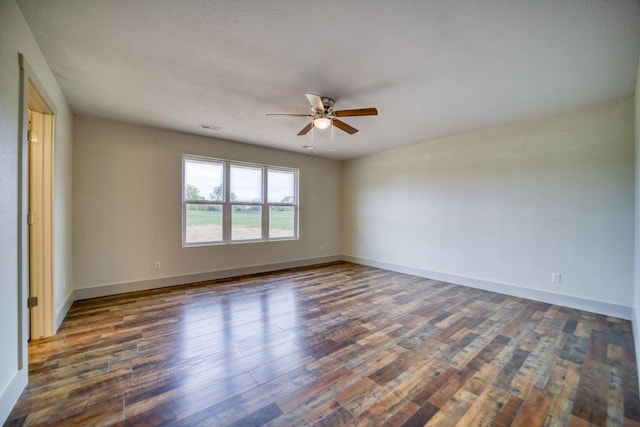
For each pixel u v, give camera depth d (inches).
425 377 78.4
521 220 151.5
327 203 249.1
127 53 87.8
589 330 109.0
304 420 62.1
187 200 177.6
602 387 73.9
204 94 117.9
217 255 187.9
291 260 225.8
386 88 111.3
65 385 73.3
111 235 150.9
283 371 81.0
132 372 79.7
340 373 80.1
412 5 67.1
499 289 159.3
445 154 184.5
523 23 73.0
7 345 62.4
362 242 241.1
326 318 120.5
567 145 136.3
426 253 195.0
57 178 107.4
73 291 138.3
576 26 74.0
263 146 207.9
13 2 64.2
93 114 141.5
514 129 153.5
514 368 82.8
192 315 122.5
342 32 77.6
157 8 68.2
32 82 77.5
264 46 84.2
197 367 82.7
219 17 71.7
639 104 94.1
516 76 101.5
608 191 125.6
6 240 62.0
